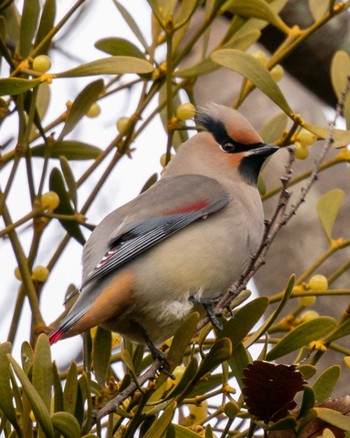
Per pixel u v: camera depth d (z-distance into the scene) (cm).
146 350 1017
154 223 951
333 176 1202
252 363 706
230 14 1256
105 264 914
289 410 725
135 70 870
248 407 727
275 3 1034
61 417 691
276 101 911
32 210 941
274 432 746
